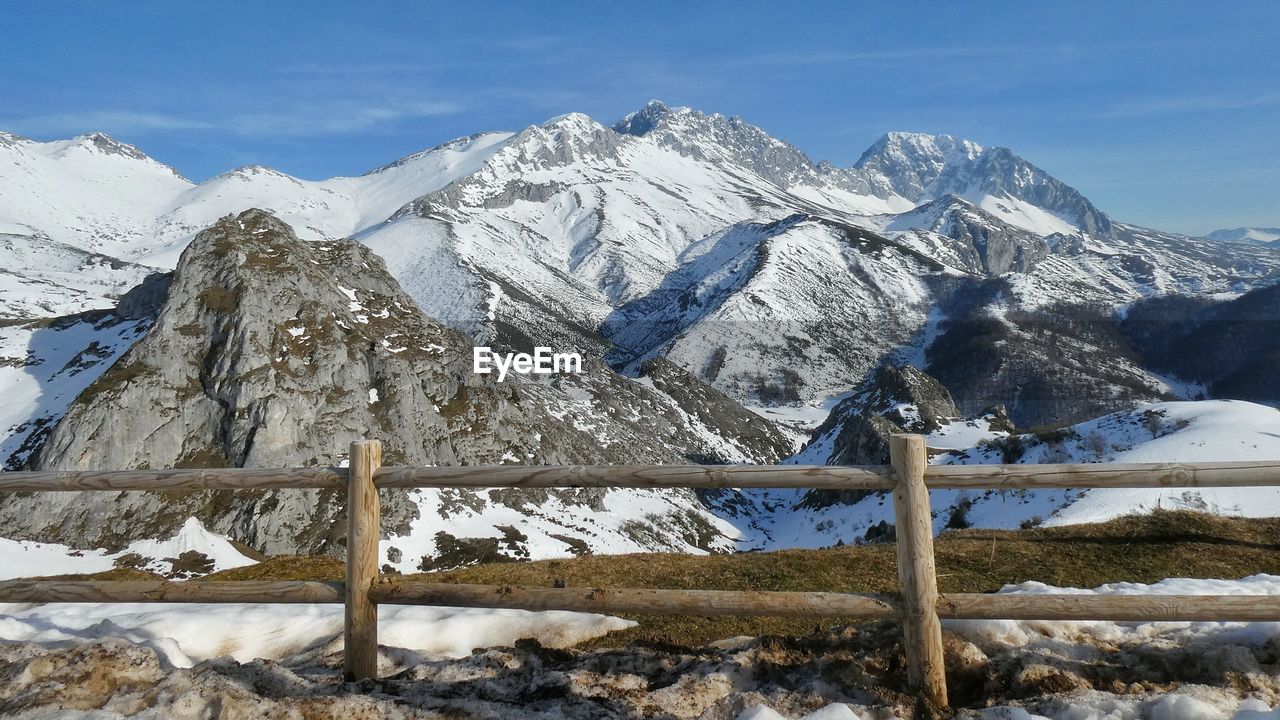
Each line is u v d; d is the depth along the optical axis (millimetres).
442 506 77188
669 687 5320
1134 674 5398
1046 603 4805
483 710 4746
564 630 7820
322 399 77875
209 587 5461
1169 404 66625
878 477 4973
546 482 5105
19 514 61062
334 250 105625
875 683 5176
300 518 68062
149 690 4844
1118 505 31766
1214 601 4645
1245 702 4734
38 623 7340
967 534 14562
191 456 70625
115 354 90812
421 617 7711
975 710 4789
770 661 5660
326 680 5461
